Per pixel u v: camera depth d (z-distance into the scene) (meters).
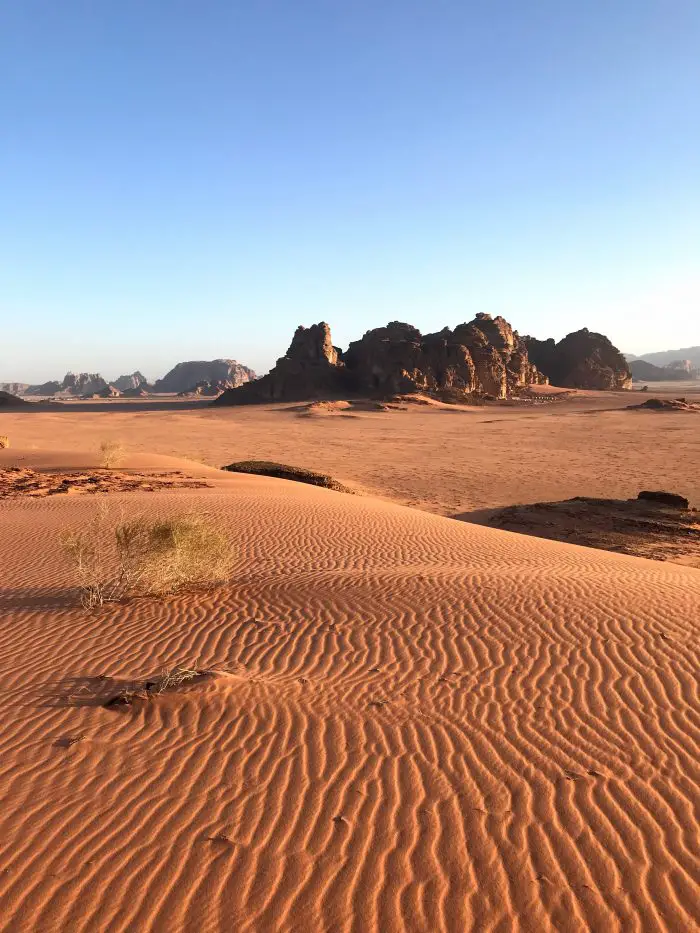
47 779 4.88
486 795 4.66
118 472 26.97
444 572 10.98
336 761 5.14
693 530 21.11
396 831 4.25
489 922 3.51
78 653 7.64
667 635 7.84
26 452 33.16
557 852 4.06
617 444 58.16
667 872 3.90
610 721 5.82
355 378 158.75
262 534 14.48
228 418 105.50
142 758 5.19
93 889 3.72
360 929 3.45
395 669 7.09
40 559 12.24
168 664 7.29
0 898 3.64
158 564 9.90
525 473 41.03
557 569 11.59
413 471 42.75
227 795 4.66
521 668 7.02
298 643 7.95
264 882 3.78
